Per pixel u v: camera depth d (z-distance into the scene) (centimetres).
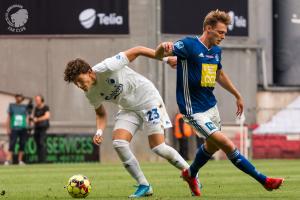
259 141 6262
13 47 6238
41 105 5544
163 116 2175
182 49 1984
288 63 6562
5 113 6209
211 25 1988
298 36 6556
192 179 2144
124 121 2141
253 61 6512
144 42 6131
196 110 1998
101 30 6184
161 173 3691
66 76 2019
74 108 6219
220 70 2073
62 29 6209
